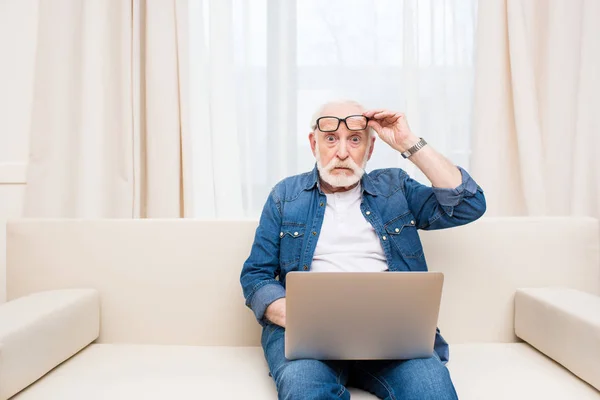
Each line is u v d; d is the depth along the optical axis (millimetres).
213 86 2082
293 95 2168
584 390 1118
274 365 1130
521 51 1987
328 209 1372
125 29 2018
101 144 2055
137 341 1470
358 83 2170
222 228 1485
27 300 1317
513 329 1483
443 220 1314
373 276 968
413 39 2086
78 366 1270
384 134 1310
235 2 2129
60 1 2018
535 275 1489
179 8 2006
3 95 2090
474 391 1107
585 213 2025
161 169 2020
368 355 1061
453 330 1468
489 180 2031
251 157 2158
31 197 2039
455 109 2150
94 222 1491
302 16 2164
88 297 1404
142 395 1096
